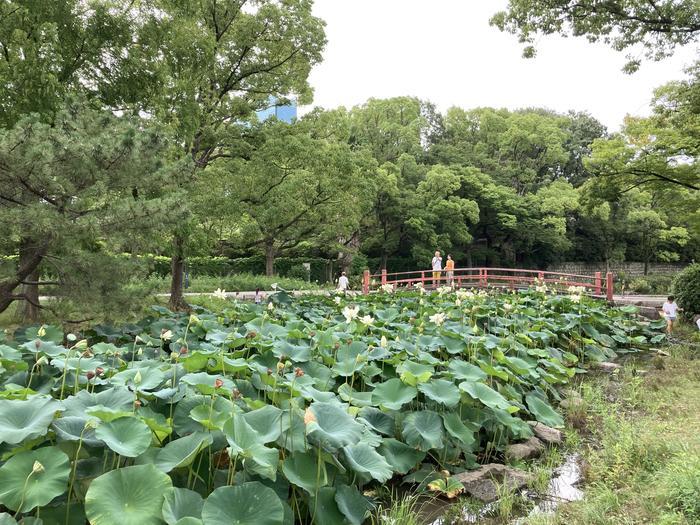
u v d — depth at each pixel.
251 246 26.86
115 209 6.61
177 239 10.73
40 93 7.41
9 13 7.64
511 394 5.53
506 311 9.64
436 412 4.54
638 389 6.79
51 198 6.95
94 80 9.02
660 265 44.91
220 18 12.72
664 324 11.44
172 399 3.73
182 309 11.79
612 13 11.54
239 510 2.61
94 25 8.54
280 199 13.07
